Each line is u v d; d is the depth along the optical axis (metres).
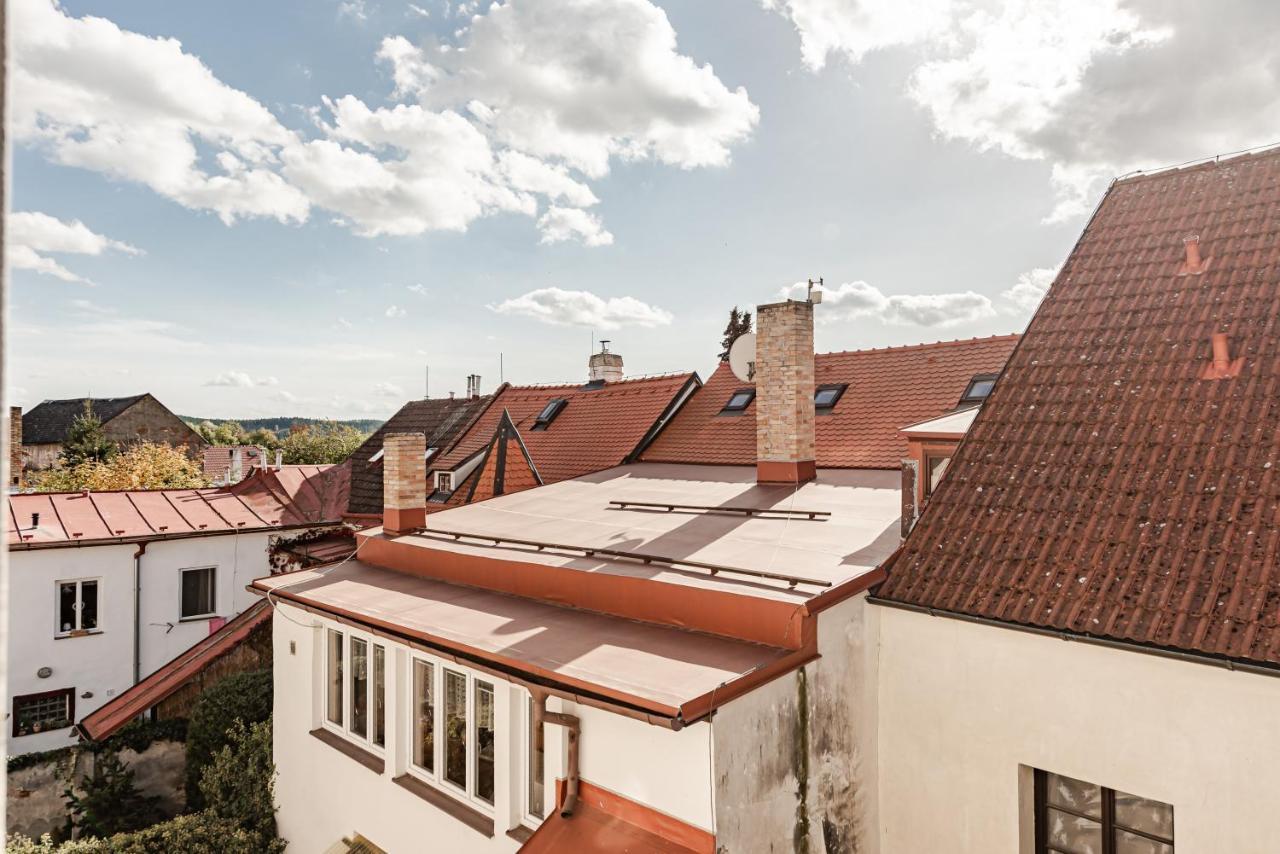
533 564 9.27
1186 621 6.35
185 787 14.64
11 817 15.71
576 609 8.70
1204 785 6.20
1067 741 6.93
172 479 37.97
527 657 7.04
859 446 14.55
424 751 9.55
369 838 9.95
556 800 7.32
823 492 12.12
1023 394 9.42
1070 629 6.80
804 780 7.12
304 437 77.25
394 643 9.36
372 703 10.30
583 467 18.62
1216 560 6.64
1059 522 7.79
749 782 6.52
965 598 7.62
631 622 8.09
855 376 16.77
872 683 8.12
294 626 11.61
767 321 13.19
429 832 9.02
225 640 16.92
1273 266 8.80
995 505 8.38
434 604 9.22
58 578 18.92
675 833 6.40
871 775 8.05
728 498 12.33
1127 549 7.16
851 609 7.88
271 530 22.19
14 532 19.11
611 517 11.74
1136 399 8.48
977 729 7.52
